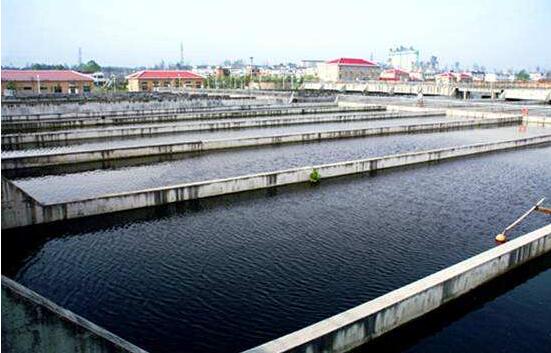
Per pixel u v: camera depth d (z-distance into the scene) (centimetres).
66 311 876
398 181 2670
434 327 1276
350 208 2178
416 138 4241
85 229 1903
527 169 3033
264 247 1720
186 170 2866
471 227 1959
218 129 4428
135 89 10200
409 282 1470
